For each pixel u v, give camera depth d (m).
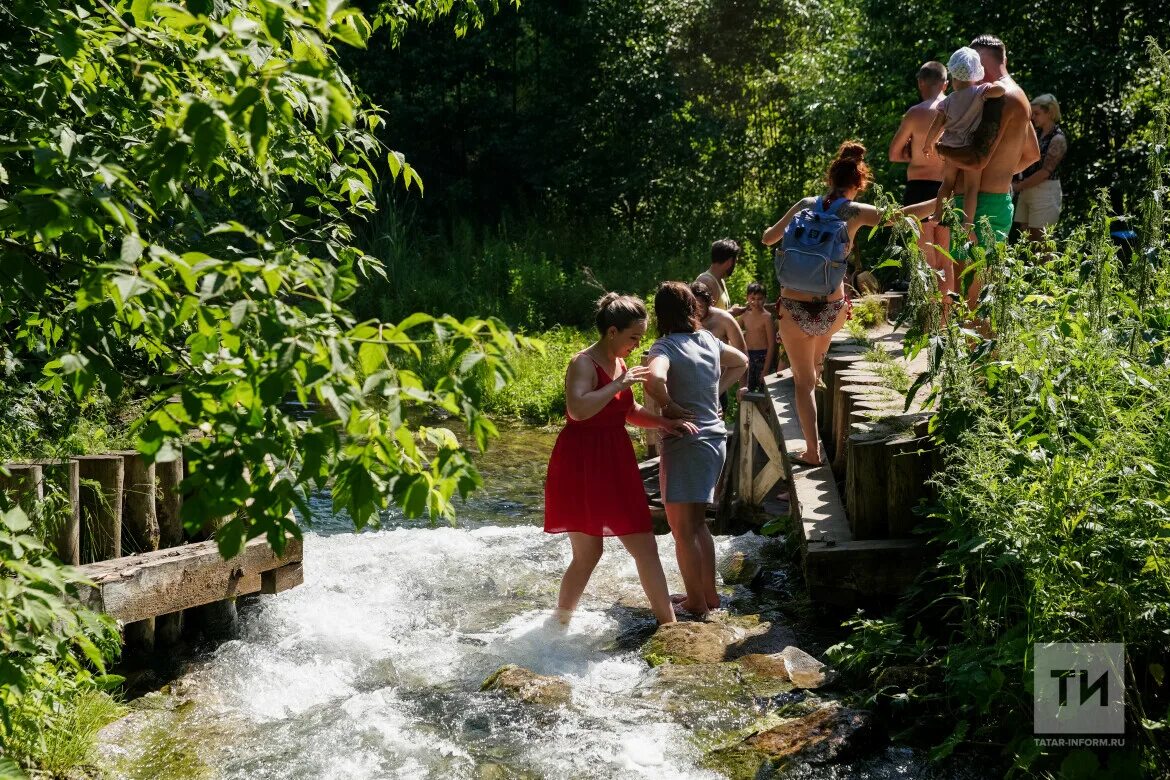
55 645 3.64
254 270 2.58
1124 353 4.38
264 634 5.89
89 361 3.28
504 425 14.04
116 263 2.57
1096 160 14.51
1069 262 5.20
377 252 23.50
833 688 4.74
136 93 3.96
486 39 26.28
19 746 4.18
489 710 4.66
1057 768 3.75
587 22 26.05
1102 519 3.90
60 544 5.19
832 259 6.23
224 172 4.36
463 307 21.23
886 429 5.48
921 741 4.20
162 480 5.84
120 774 4.23
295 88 3.41
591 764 4.14
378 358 2.68
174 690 5.09
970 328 5.78
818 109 19.36
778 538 7.58
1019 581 4.30
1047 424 4.29
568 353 16.95
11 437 5.70
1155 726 3.61
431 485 2.76
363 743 4.41
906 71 16.14
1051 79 14.27
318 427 2.78
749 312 10.78
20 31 3.74
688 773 4.05
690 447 5.77
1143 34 14.54
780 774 4.00
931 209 6.79
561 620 5.74
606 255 24.69
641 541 5.66
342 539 8.00
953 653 4.29
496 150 27.00
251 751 4.42
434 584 6.85
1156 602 3.71
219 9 3.43
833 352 7.60
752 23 25.88
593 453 5.55
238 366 2.97
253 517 2.74
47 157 2.95
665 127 25.97
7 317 3.82
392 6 6.48
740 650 5.36
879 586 5.12
